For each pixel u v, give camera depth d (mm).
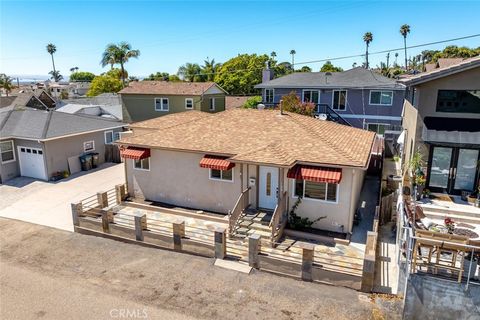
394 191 22578
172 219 20219
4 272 15219
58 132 28938
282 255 14969
